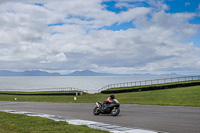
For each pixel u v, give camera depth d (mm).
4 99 43188
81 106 22172
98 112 15047
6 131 9000
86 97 40438
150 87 41938
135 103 22688
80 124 11133
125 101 25844
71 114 15828
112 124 11164
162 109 16531
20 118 13258
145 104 21188
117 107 14516
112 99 14680
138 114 14461
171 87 40281
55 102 30016
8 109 21281
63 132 8656
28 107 22906
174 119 11797
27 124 10875
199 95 25141
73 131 8828
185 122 10797
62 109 19641
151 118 12539
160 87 41125
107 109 14492
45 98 42719
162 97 27047
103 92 50812
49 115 15164
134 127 10047
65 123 11078
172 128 9523
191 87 36219
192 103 19594
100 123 11352
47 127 9945
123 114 14805
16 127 9984
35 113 16812
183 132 8711
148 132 8797
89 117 14031
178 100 22703
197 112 14188
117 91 46344
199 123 10445
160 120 11688
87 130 9000
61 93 56219
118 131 9055
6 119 12867
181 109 16016
